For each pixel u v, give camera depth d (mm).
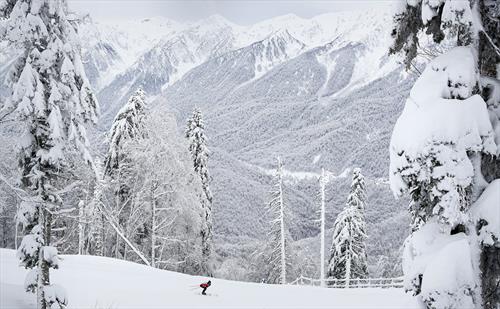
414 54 8734
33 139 13406
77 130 13789
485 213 7168
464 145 7188
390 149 7789
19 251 13188
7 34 12508
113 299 16719
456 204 7047
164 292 18781
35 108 12664
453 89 7676
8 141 13180
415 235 7863
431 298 7133
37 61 12812
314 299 19250
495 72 8180
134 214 32719
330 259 41719
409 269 7754
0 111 12711
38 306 13469
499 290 7332
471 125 7246
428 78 7934
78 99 13484
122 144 33656
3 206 15539
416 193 7922
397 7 8477
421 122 7410
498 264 7301
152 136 33094
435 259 7301
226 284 22562
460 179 7062
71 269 21953
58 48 12938
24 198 12875
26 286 13430
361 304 18250
